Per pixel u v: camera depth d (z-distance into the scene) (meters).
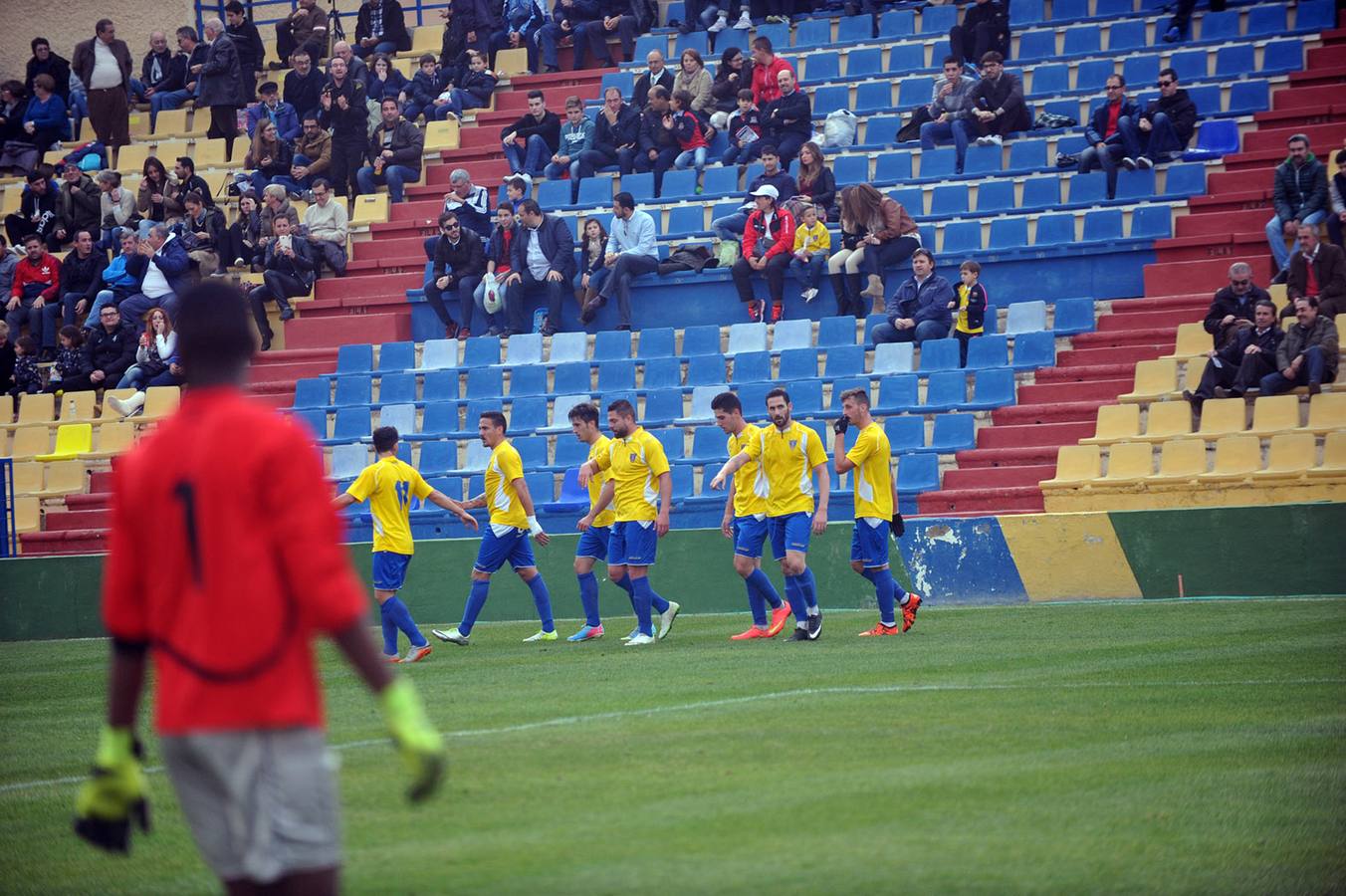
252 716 8.38
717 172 60.81
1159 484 42.94
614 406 33.84
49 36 82.31
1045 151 57.88
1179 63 60.25
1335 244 47.66
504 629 42.44
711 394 51.62
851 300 53.91
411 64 73.19
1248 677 23.17
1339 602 36.16
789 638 33.59
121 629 8.79
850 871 12.27
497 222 58.06
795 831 13.72
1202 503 42.53
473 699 24.39
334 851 8.62
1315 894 11.51
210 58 70.88
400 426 54.69
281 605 8.48
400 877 12.54
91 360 60.25
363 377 56.56
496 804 15.41
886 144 60.56
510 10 71.00
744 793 15.45
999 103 58.81
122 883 13.30
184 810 8.71
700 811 14.67
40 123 72.81
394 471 33.25
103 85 72.50
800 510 32.59
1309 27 60.09
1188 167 54.44
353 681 28.94
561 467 50.38
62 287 62.84
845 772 16.42
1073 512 42.66
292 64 70.75
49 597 49.28
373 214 64.94
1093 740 18.00
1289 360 44.03
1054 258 53.09
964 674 24.81
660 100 61.66
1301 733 18.11
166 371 59.44
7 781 19.30
